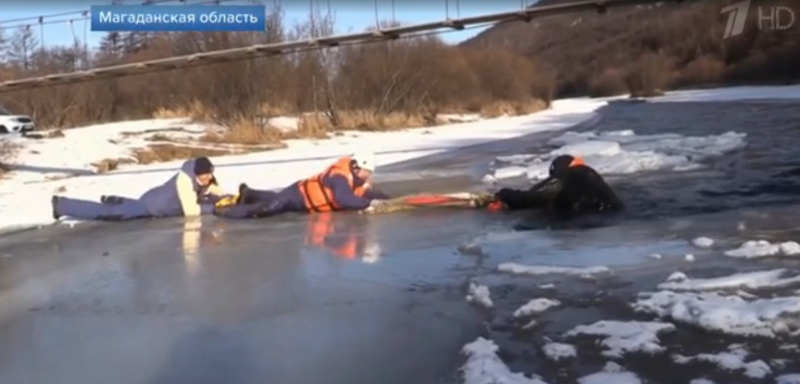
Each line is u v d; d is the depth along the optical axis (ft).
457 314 20.62
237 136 90.38
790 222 30.50
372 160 39.01
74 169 63.46
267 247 30.37
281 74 116.16
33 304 23.36
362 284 24.13
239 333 19.83
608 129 94.79
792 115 97.71
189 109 114.52
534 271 24.36
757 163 49.55
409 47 131.64
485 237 30.35
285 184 50.98
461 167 59.11
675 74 274.16
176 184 39.11
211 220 37.52
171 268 27.37
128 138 86.53
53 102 115.75
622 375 15.67
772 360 16.10
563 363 16.66
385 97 126.82
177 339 19.56
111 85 124.47
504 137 92.84
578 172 35.96
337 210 38.14
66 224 37.96
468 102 167.63
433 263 26.48
